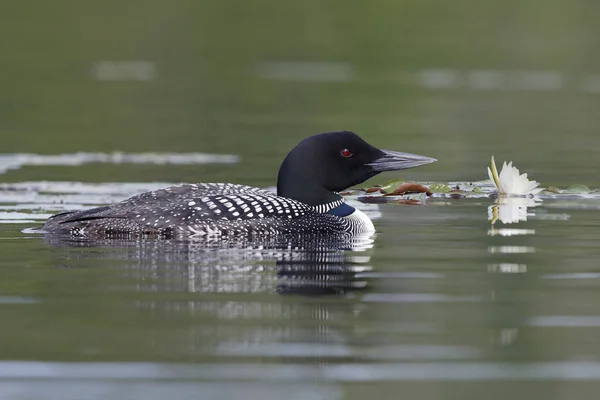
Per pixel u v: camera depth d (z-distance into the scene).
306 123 23.52
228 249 11.11
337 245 11.51
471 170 17.59
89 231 11.64
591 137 21.75
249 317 8.65
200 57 34.56
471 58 34.06
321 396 7.04
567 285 9.77
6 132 21.78
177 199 11.85
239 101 27.31
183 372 7.40
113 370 7.45
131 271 10.09
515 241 11.77
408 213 13.73
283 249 11.21
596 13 39.88
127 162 18.16
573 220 13.05
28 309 8.83
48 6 40.12
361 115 25.02
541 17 39.16
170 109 25.72
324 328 8.38
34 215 13.17
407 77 31.97
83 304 8.98
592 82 31.11
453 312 8.86
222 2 40.03
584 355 7.83
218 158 18.59
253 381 7.29
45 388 7.09
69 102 26.41
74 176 16.58
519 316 8.77
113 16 39.44
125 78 30.86
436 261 10.74
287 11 39.66
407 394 7.11
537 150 19.84
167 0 40.84
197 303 9.04
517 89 29.84
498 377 7.41
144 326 8.38
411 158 12.62
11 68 31.55
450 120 24.30
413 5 40.06
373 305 9.06
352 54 34.97
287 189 12.44
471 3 41.12
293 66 33.53
